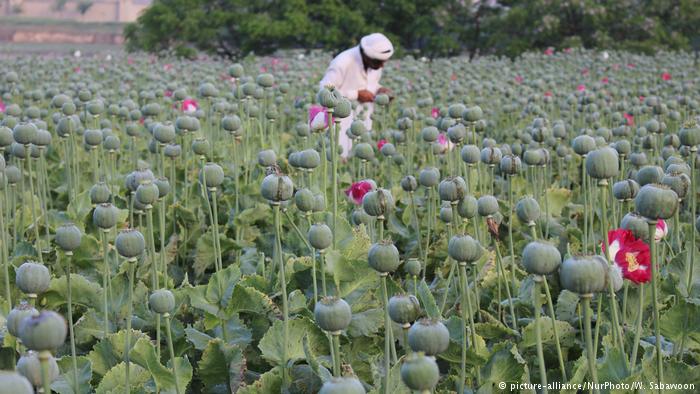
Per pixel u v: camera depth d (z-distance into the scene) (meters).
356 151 4.57
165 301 2.59
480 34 34.88
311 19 34.22
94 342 3.33
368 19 34.59
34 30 49.94
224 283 3.21
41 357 1.86
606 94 10.32
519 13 32.06
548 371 3.03
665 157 4.71
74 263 4.00
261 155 4.07
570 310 3.51
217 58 33.41
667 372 2.65
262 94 6.00
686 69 16.91
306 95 8.73
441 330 2.04
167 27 33.25
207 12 34.41
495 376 2.78
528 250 2.23
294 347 2.91
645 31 31.20
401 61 17.80
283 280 2.83
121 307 3.39
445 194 3.10
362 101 8.23
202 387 3.13
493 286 3.71
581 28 32.00
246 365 3.12
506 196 5.95
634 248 2.75
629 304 3.42
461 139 4.50
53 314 1.85
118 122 8.56
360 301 3.24
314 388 2.86
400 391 2.53
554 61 19.94
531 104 8.55
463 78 12.79
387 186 6.18
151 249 3.21
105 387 2.74
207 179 3.66
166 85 10.66
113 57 21.45
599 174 2.71
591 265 2.11
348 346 3.15
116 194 5.28
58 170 6.15
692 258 3.29
